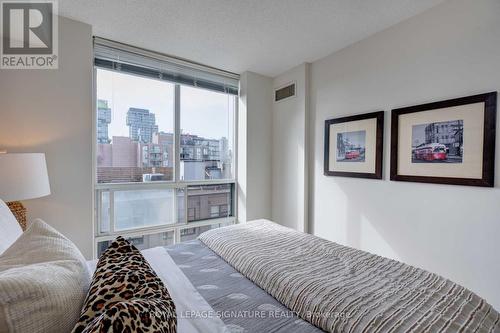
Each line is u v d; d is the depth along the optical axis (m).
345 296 1.01
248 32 2.31
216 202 3.28
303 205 2.98
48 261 0.82
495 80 1.64
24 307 0.58
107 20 2.11
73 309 0.69
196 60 2.91
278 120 3.36
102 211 2.48
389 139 2.22
